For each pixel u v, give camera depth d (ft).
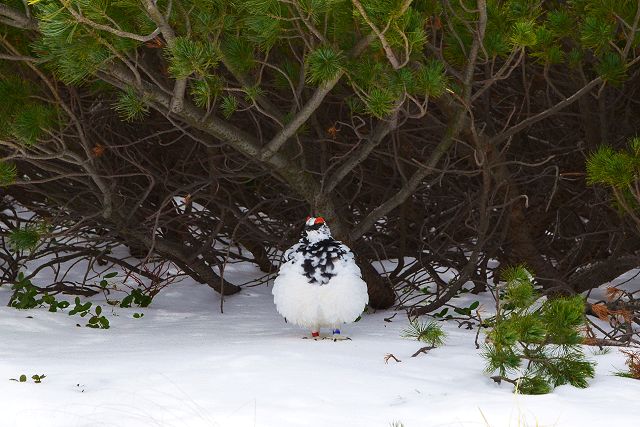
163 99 30.25
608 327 34.60
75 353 27.37
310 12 25.77
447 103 33.68
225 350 26.96
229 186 43.73
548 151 42.57
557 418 19.89
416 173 35.50
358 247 42.24
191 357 25.77
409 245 45.57
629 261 39.96
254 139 32.68
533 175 41.06
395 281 41.14
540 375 23.94
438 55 31.76
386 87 29.14
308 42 29.63
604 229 43.04
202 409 20.21
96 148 35.32
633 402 21.59
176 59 25.98
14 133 31.14
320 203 34.96
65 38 25.57
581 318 24.49
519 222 40.57
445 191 45.50
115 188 39.60
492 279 45.65
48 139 35.86
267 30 26.71
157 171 43.11
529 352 24.45
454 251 44.80
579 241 43.73
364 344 28.30
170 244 40.50
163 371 23.79
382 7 25.26
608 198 39.70
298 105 32.27
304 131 35.73
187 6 27.09
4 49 32.99
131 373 23.56
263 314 38.32
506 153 41.19
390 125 32.50
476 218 44.21
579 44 32.91
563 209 45.32
